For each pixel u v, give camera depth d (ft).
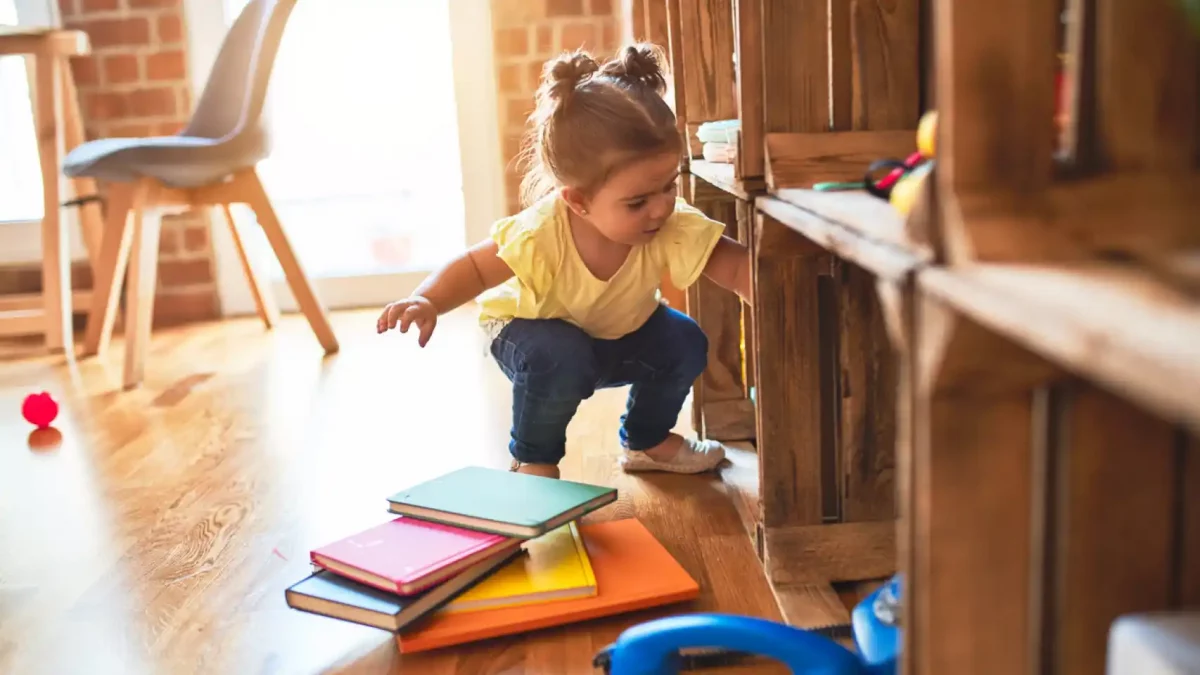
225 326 8.78
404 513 3.58
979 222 1.44
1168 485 1.55
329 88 9.48
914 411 1.62
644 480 4.48
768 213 2.94
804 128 3.05
